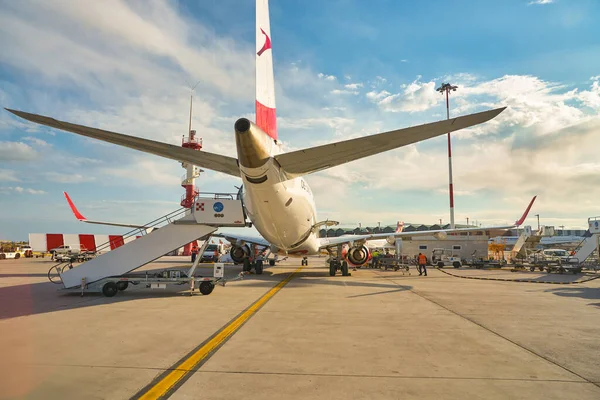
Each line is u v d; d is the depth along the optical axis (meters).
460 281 18.89
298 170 12.62
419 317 9.14
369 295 13.16
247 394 4.32
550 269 26.48
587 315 9.58
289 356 5.86
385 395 4.33
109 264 12.48
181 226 13.05
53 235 38.88
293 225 17.16
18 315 9.08
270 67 15.57
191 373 5.03
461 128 8.76
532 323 8.53
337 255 22.83
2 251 51.84
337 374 5.04
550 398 4.31
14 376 4.86
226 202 13.19
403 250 37.22
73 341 6.62
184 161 12.43
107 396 4.22
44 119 9.26
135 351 6.04
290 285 16.36
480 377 4.98
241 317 8.97
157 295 12.81
